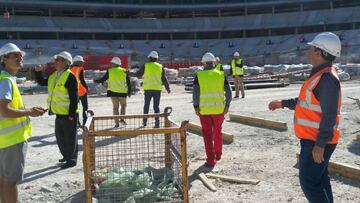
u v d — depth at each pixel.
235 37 70.62
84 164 5.29
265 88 27.30
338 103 4.06
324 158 4.26
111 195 5.70
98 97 24.61
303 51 60.41
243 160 8.28
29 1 63.34
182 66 50.38
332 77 4.06
